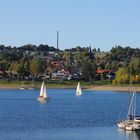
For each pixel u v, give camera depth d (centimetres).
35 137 12550
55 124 15200
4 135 12825
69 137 12600
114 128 14162
